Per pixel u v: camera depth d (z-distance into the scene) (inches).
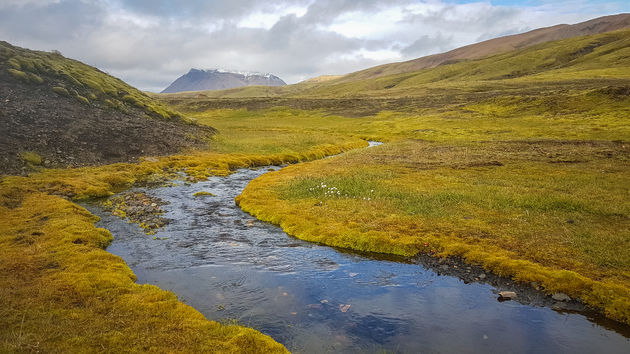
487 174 1210.0
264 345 369.1
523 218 762.2
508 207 834.8
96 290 459.8
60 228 684.1
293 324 423.8
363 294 498.9
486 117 3447.3
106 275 503.2
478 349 381.4
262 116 4645.7
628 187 965.2
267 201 965.2
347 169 1364.4
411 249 642.8
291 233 750.5
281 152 1988.2
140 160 1512.1
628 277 507.2
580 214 768.3
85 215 813.2
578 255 583.2
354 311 454.3
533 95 4008.4
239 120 4099.4
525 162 1417.3
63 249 588.4
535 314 450.9
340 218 804.0
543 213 788.0
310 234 726.5
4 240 615.8
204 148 1931.6
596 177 1103.0
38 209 805.2
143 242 686.5
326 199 959.0
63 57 2426.2
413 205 874.1
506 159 1504.7
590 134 2215.8
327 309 458.3
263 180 1259.2
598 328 422.3
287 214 842.8
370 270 577.6
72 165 1302.9
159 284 518.9
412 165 1430.9
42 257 554.6
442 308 463.5
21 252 566.9
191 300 474.9
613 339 402.6
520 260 568.1
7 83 1720.0
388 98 5442.9
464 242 653.3
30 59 2017.7
